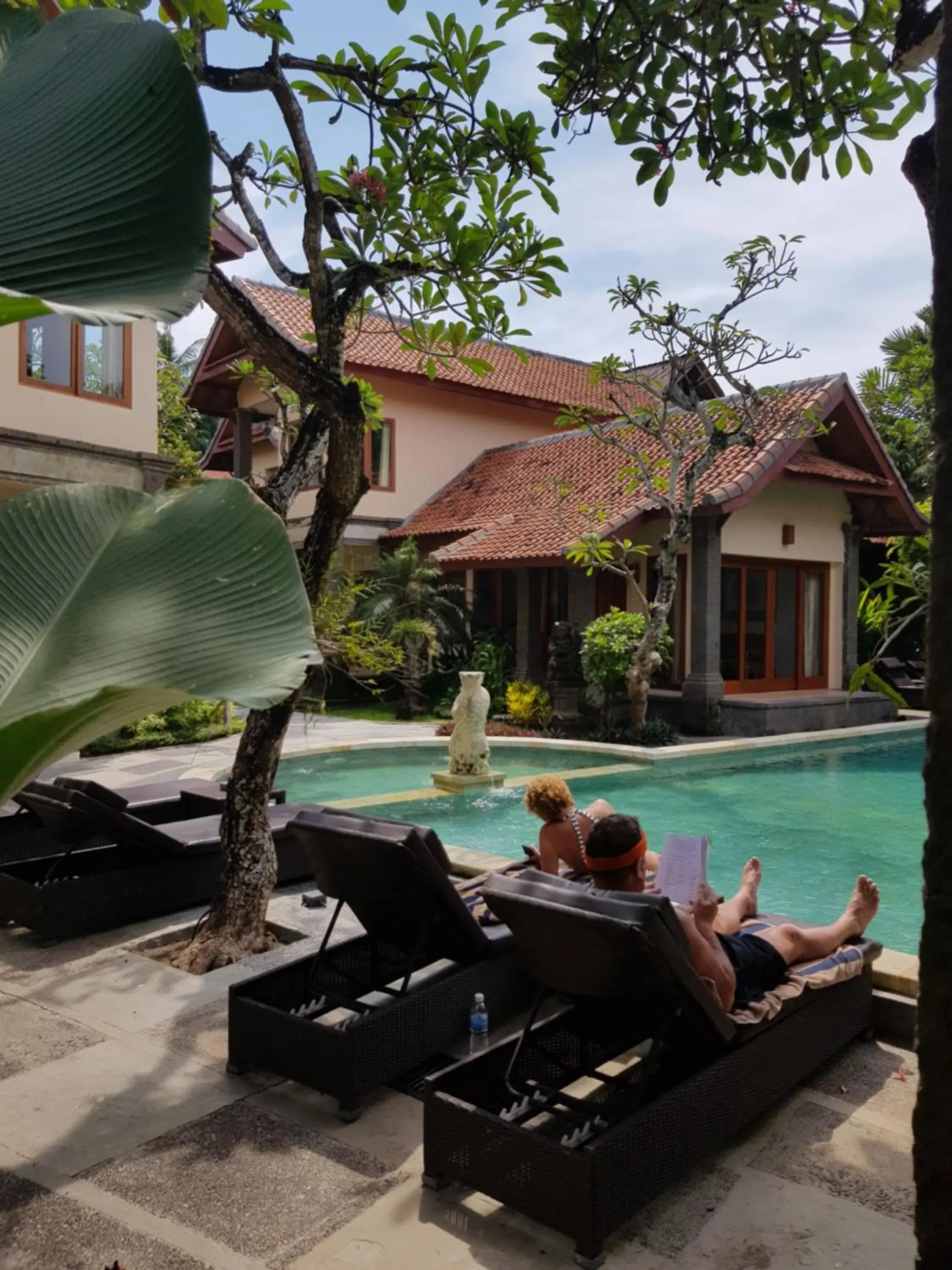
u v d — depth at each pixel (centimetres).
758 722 1492
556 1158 263
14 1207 283
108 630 139
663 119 379
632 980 294
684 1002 294
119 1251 264
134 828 543
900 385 2008
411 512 2159
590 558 1434
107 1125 332
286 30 428
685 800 1102
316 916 562
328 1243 269
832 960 372
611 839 358
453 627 1786
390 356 2075
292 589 146
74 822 537
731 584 1708
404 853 360
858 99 362
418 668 1711
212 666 131
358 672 1900
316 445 523
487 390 2212
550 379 2497
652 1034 327
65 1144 319
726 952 343
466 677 1099
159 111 144
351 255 486
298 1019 349
